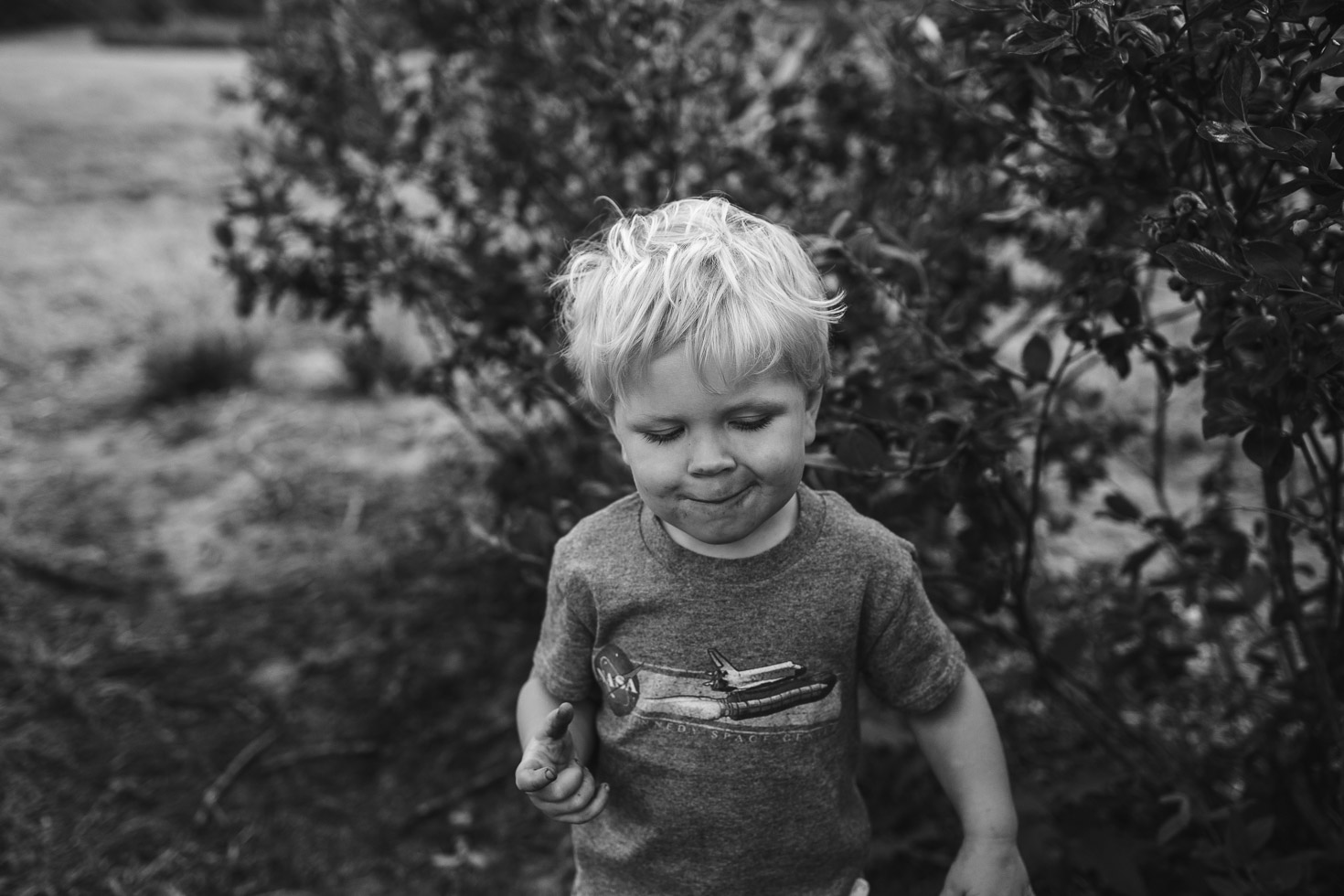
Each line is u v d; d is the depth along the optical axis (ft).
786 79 9.35
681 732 4.16
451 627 10.09
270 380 15.57
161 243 20.53
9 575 10.89
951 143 8.13
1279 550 5.59
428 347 15.19
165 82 33.27
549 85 8.63
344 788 8.37
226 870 7.54
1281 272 3.84
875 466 5.23
